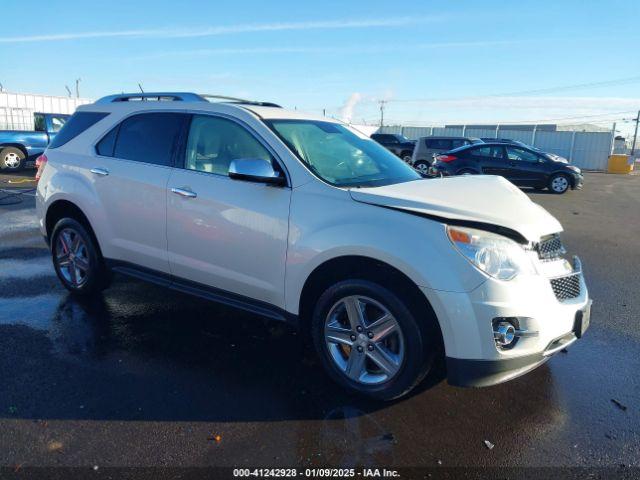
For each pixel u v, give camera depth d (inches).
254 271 144.1
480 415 126.6
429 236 117.2
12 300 196.5
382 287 122.5
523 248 120.0
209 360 151.6
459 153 679.7
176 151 164.1
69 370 143.0
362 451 111.3
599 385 143.7
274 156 144.2
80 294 198.1
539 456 111.6
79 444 111.0
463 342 114.0
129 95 191.0
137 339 164.7
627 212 512.1
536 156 668.1
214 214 149.6
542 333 117.9
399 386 123.5
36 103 1066.1
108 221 178.2
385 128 1766.7
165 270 166.6
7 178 606.5
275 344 163.8
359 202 128.1
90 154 185.5
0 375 138.9
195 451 109.7
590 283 245.1
